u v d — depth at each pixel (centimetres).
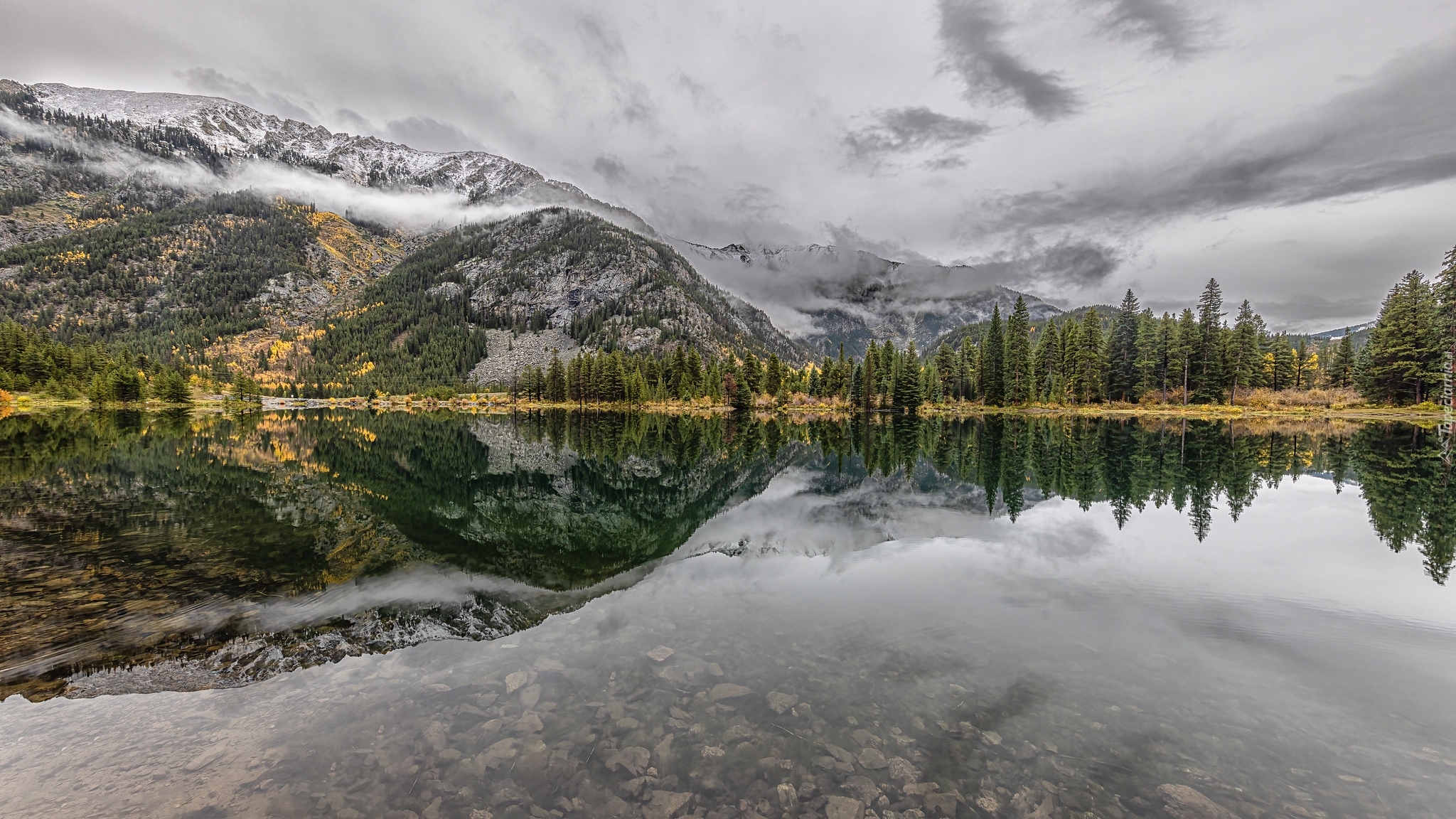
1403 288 5734
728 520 1711
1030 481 2233
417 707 596
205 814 433
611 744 532
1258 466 2414
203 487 2050
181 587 994
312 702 607
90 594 948
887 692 625
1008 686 636
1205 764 501
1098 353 7656
